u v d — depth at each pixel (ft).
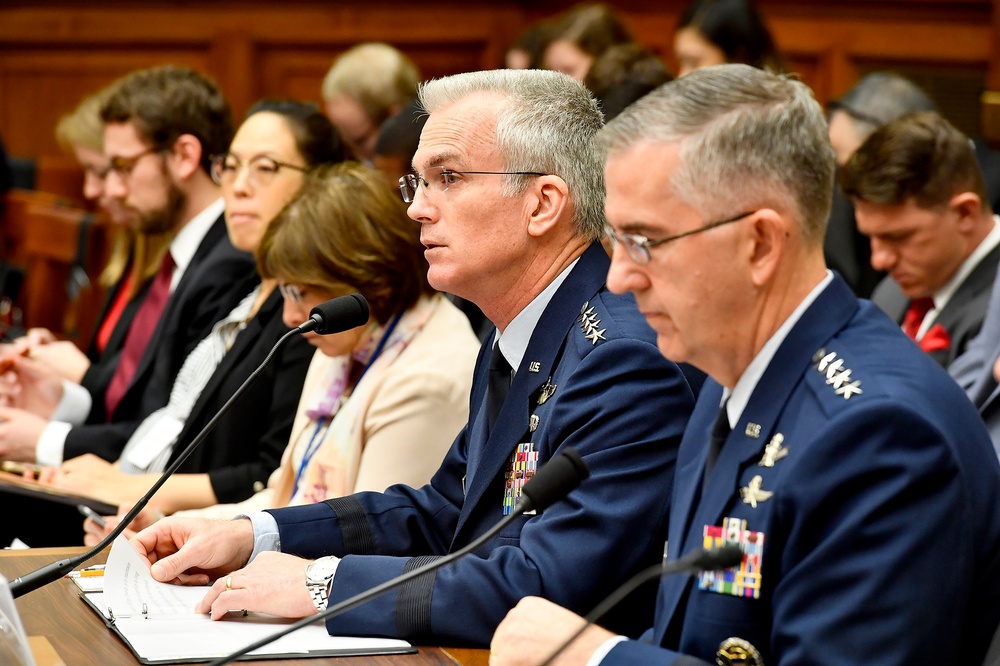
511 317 16.76
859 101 31.68
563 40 38.42
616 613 15.10
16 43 53.88
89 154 34.81
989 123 34.81
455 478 17.83
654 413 15.06
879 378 11.59
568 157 16.30
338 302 16.53
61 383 30.94
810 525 11.38
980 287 24.81
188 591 15.99
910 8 45.27
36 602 15.64
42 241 43.42
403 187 16.89
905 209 24.52
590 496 14.76
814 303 12.21
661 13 47.70
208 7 52.54
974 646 11.73
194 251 30.91
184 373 28.17
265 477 25.22
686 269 11.96
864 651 10.91
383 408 20.10
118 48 53.47
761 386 12.17
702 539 12.14
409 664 13.69
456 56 51.65
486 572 14.57
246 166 27.66
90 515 21.83
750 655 11.74
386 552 17.28
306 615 14.80
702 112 11.85
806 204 11.95
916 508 11.07
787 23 46.11
